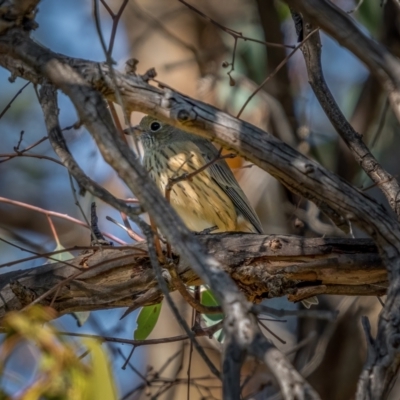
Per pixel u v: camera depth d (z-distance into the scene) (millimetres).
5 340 5824
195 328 9930
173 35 15891
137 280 9078
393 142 16109
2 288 9156
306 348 14289
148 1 17266
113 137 6438
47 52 7387
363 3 14570
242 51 16234
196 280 9062
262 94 15141
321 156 16125
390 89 6535
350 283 8898
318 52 9539
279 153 7605
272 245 8930
